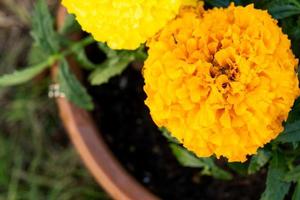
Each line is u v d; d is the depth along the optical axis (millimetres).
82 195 601
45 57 508
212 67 376
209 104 365
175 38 379
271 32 372
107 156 501
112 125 546
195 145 372
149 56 378
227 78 370
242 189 516
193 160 450
